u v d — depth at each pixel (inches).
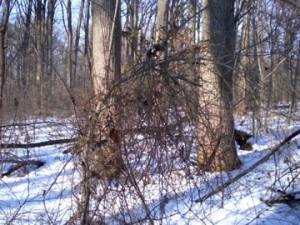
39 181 232.2
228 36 243.3
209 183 169.0
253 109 229.6
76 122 132.3
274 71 226.1
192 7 335.9
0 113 201.8
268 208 204.4
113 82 129.7
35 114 207.9
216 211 197.6
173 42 137.6
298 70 237.1
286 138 218.8
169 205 178.9
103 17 206.8
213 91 155.6
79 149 126.8
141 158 129.2
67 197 163.0
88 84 156.2
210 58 151.0
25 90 296.0
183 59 133.7
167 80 131.0
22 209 192.2
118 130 126.7
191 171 144.7
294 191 212.8
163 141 129.4
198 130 137.9
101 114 127.2
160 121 129.3
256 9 328.2
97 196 126.8
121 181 127.0
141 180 131.2
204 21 242.8
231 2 248.5
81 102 136.3
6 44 357.7
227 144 180.2
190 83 134.4
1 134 178.7
